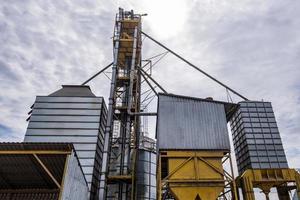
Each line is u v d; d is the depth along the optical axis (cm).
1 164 1496
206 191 2100
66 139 2689
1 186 1614
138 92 3447
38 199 1449
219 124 2448
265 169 2341
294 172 2317
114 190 2834
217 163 2238
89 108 2911
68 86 3278
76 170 1641
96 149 2708
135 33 3516
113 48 3578
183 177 2148
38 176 1570
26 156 1445
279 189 2473
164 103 2522
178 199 2059
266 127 2616
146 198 3019
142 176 3127
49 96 2952
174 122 2417
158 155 2355
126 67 3547
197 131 2386
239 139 2761
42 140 2659
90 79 3434
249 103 2759
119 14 3797
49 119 2794
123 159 2894
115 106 3141
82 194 2005
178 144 2300
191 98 2572
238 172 2778
